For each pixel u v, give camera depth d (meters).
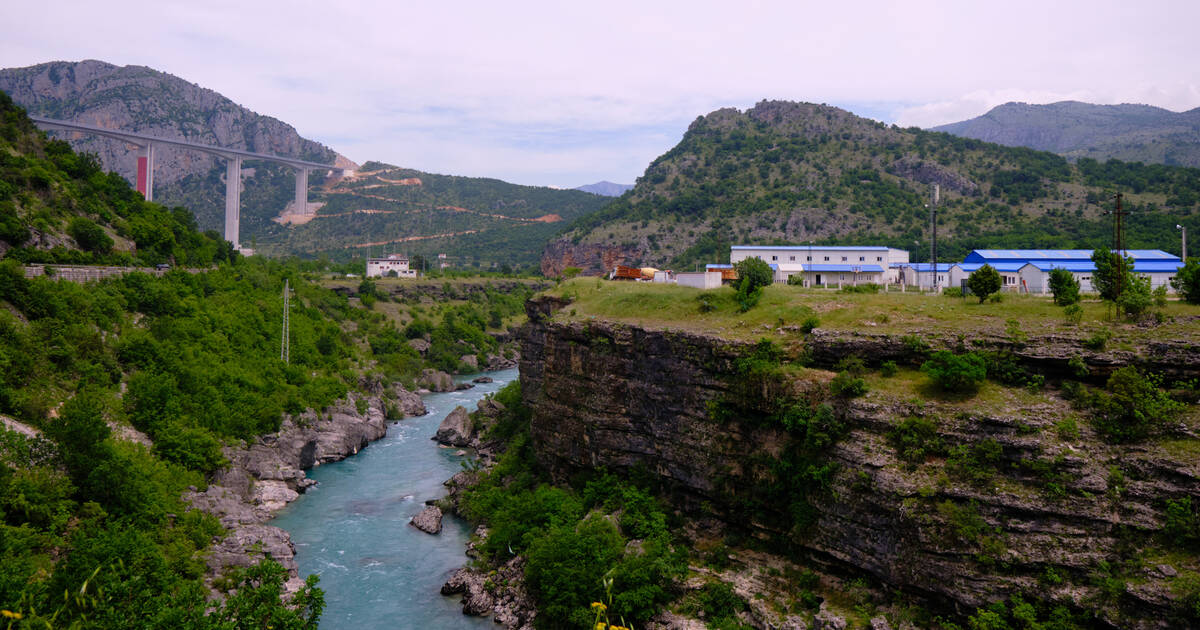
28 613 37.56
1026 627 38.72
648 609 49.66
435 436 106.50
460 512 74.19
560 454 72.12
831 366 54.00
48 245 90.69
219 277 123.06
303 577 59.72
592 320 71.75
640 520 58.31
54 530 49.44
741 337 59.25
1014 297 58.62
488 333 194.75
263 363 101.19
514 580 56.91
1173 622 35.59
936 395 47.41
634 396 65.44
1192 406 41.81
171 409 74.56
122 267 99.25
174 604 40.47
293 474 82.19
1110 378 43.66
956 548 41.62
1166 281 77.00
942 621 41.97
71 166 115.00
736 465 56.31
